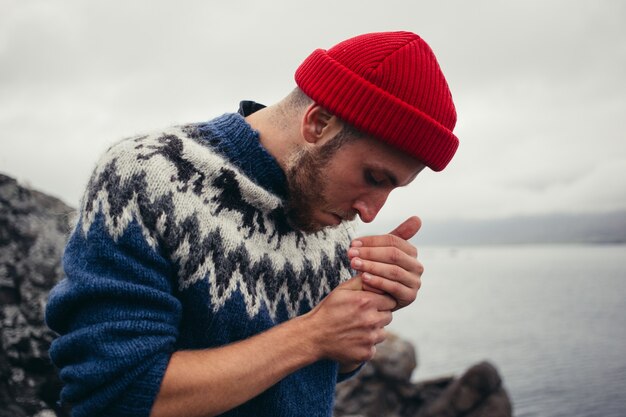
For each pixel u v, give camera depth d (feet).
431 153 4.62
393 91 4.53
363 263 4.75
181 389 4.12
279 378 4.46
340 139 4.67
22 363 10.04
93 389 4.07
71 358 4.30
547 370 153.17
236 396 4.28
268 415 4.95
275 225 5.04
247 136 4.95
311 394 5.41
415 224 5.14
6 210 11.82
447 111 4.80
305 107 4.96
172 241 4.43
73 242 4.58
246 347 4.40
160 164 4.49
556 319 281.33
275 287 5.04
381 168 4.66
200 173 4.63
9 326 10.30
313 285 5.41
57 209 13.29
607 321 267.59
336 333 4.55
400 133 4.47
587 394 122.11
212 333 4.61
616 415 104.32
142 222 4.36
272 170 4.94
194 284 4.53
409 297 4.87
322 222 5.08
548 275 653.30
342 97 4.54
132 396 4.04
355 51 4.69
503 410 31.01
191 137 4.88
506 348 193.88
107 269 4.27
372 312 4.65
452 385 31.81
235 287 4.66
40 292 11.02
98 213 4.40
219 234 4.63
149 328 4.17
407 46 4.70
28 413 9.54
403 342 31.09
